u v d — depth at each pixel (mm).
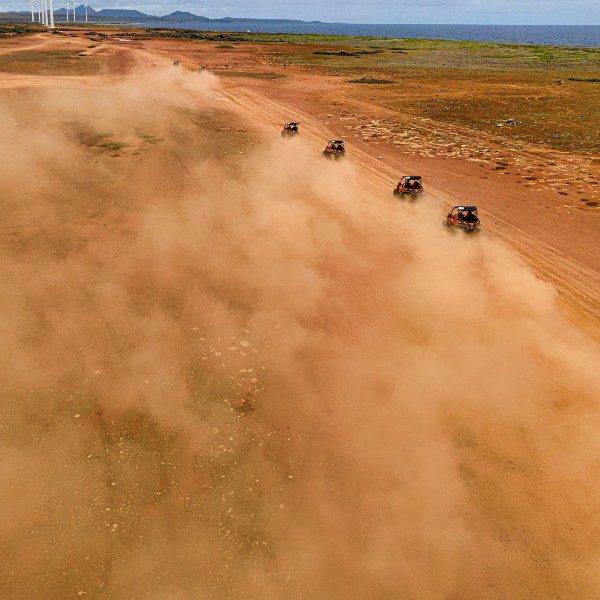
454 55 118875
